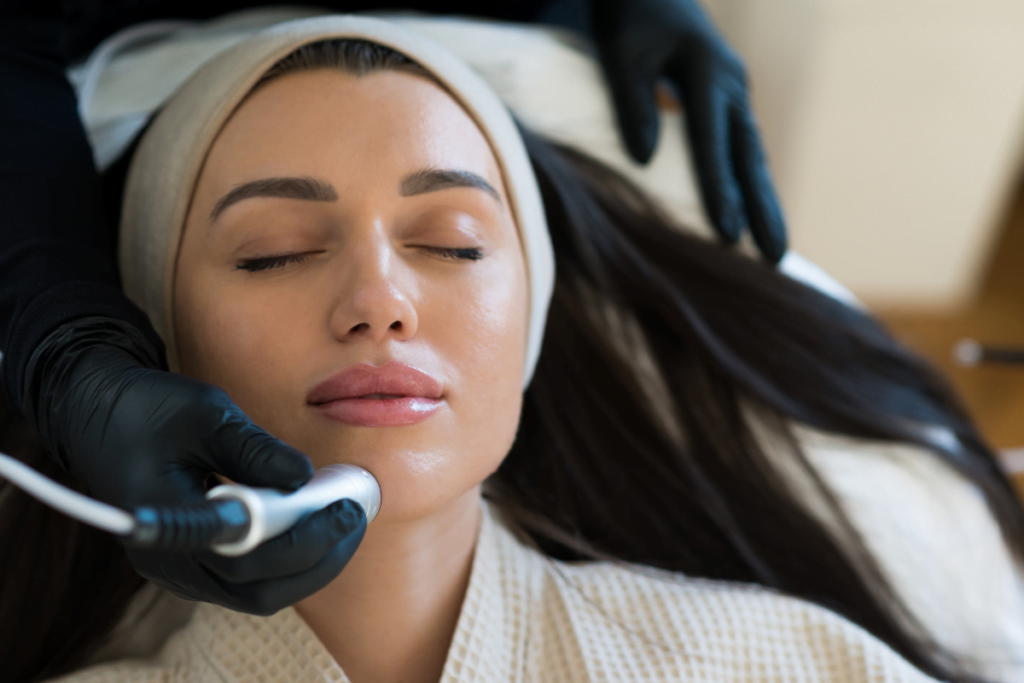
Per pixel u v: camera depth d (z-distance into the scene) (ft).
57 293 2.01
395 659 2.12
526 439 2.81
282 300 1.88
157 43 3.36
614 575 2.48
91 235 2.25
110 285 2.12
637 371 3.08
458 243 1.99
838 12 5.74
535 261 2.30
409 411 1.79
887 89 5.98
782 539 2.91
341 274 1.87
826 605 2.77
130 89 3.18
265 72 2.05
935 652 2.74
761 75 6.50
